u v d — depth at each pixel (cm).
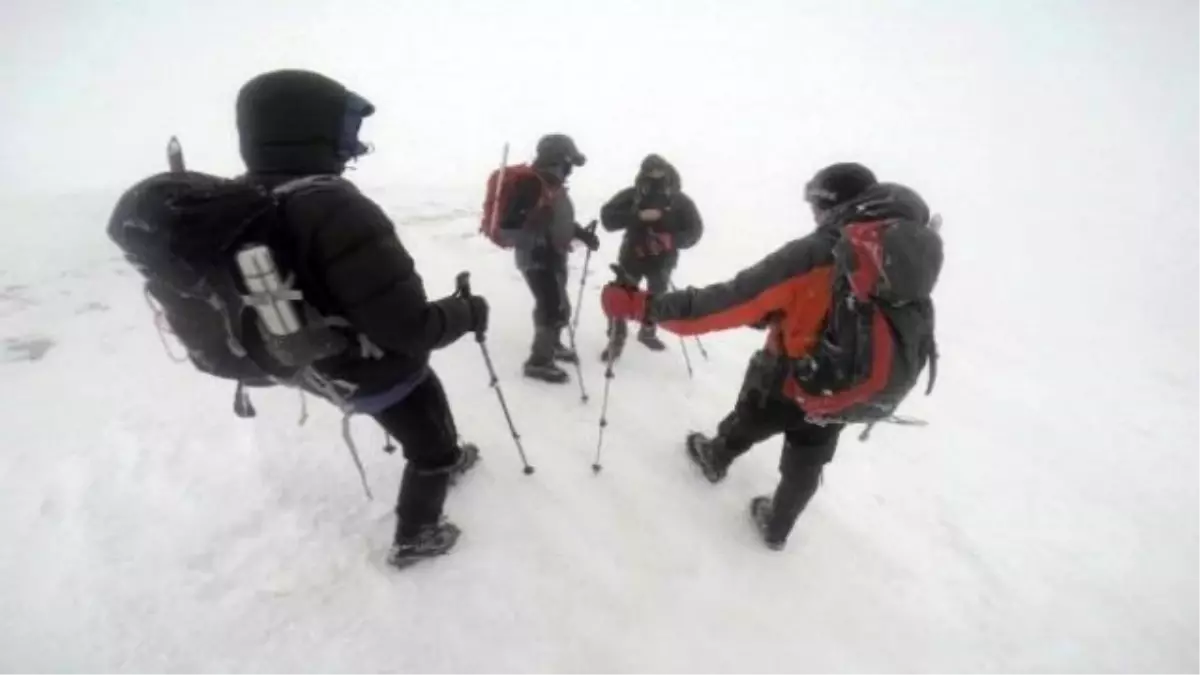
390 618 288
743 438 350
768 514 357
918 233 256
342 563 310
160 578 293
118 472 345
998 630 334
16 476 336
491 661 277
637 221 509
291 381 236
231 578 296
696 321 295
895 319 262
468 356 500
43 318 501
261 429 387
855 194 288
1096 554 401
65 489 332
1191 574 393
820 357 280
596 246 477
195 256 190
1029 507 437
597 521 353
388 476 361
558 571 321
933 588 353
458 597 301
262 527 322
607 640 293
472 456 373
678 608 313
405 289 220
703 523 365
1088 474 490
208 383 430
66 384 418
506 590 307
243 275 195
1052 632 337
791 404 308
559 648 286
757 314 285
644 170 495
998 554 387
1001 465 484
